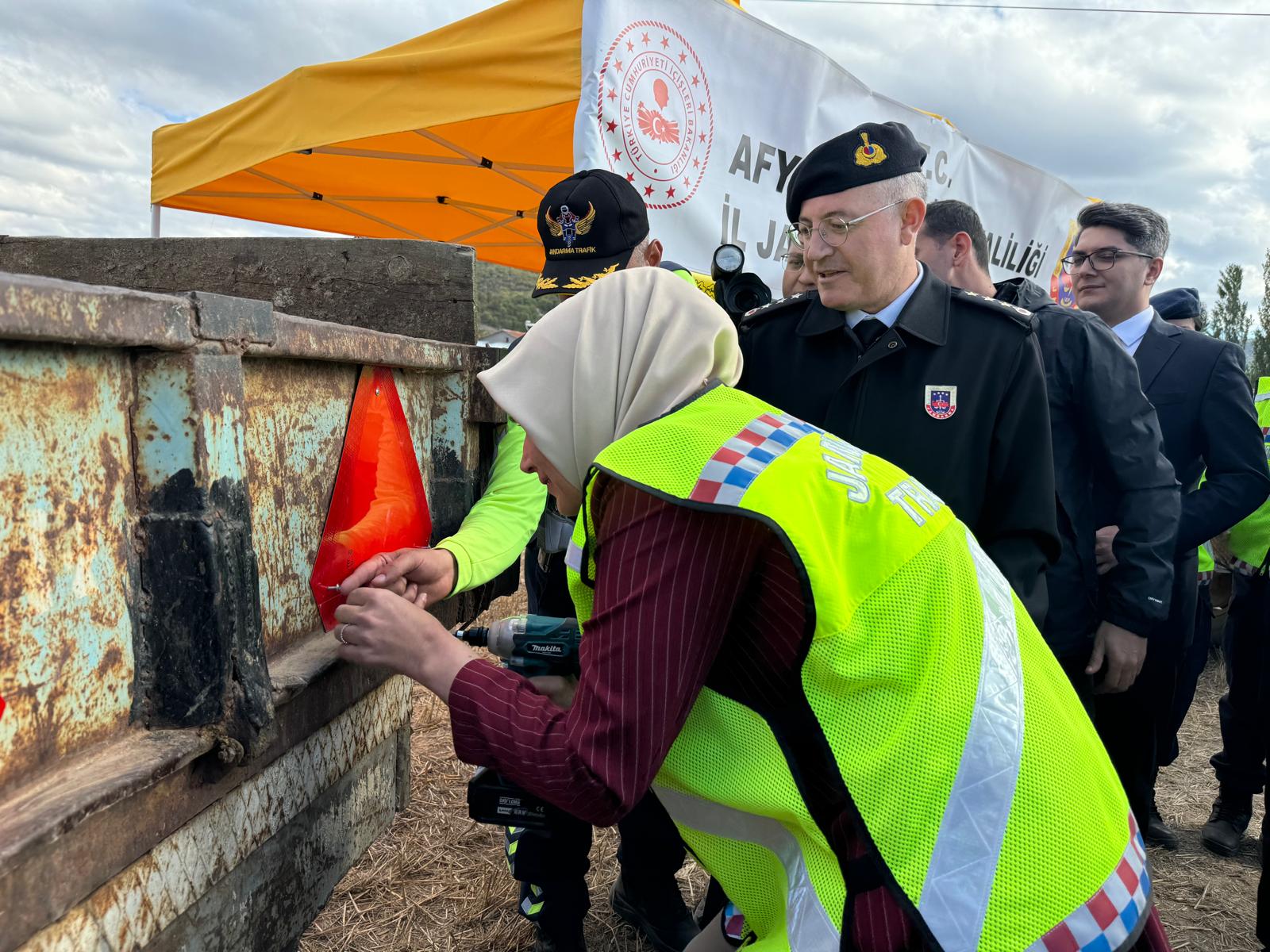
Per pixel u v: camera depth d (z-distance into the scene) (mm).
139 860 851
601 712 908
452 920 2271
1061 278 6539
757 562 936
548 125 4887
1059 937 845
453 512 1712
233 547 920
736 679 978
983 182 5430
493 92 3662
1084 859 881
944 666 905
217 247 2193
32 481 738
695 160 3297
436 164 5691
